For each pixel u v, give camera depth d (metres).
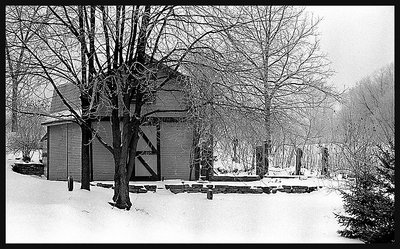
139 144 20.36
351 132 23.06
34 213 10.64
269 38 20.05
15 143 25.62
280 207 16.11
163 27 12.89
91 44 13.20
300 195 18.81
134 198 15.80
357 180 12.27
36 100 13.82
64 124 22.11
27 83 13.06
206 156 17.36
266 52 15.77
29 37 13.01
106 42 13.01
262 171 21.08
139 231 11.35
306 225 13.41
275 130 15.08
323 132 29.72
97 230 10.74
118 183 13.42
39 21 13.01
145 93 13.76
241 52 12.95
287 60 20.36
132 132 13.74
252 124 14.00
